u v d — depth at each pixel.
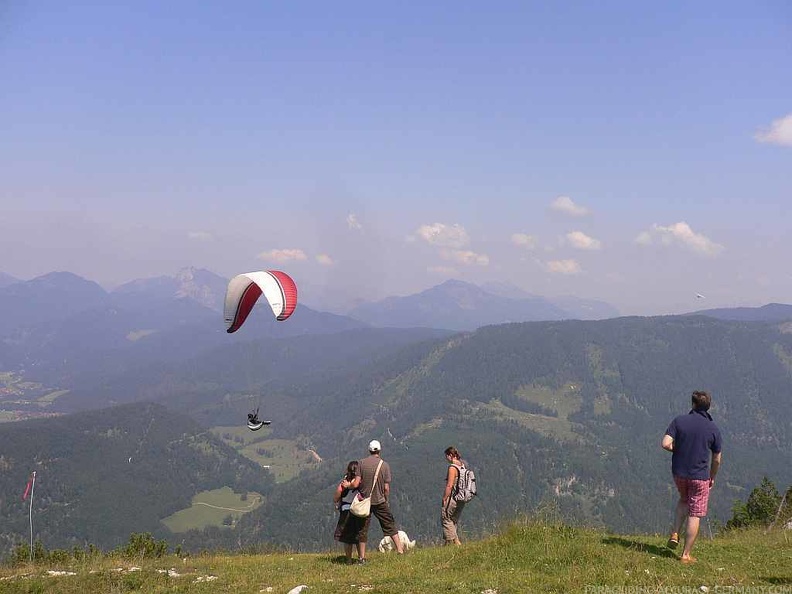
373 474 15.23
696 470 12.04
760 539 15.83
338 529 15.11
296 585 12.61
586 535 14.34
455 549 14.93
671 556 12.82
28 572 15.58
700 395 12.25
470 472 16.55
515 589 10.97
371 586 12.03
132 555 19.84
